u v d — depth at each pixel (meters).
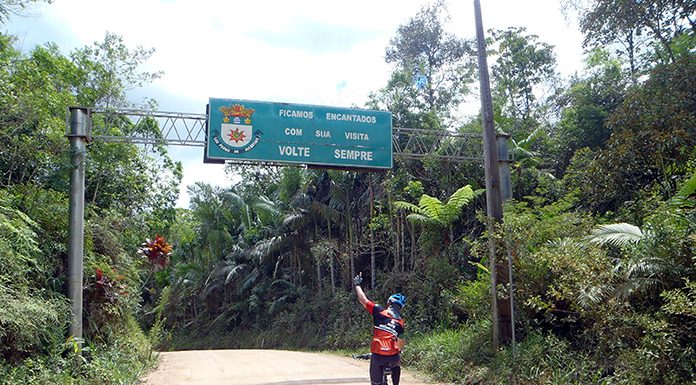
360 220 25.83
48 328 11.24
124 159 18.81
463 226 20.42
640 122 13.30
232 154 13.53
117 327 14.70
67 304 12.02
